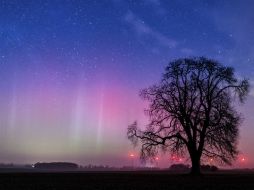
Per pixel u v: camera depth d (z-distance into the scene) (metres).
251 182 41.94
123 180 44.44
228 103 57.75
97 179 46.00
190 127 57.88
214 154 58.00
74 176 53.75
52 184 37.28
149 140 59.22
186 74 58.69
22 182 40.19
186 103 57.94
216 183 40.31
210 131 57.06
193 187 35.03
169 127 58.78
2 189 31.70
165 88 59.03
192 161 57.84
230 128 56.38
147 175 58.41
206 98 57.56
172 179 47.12
